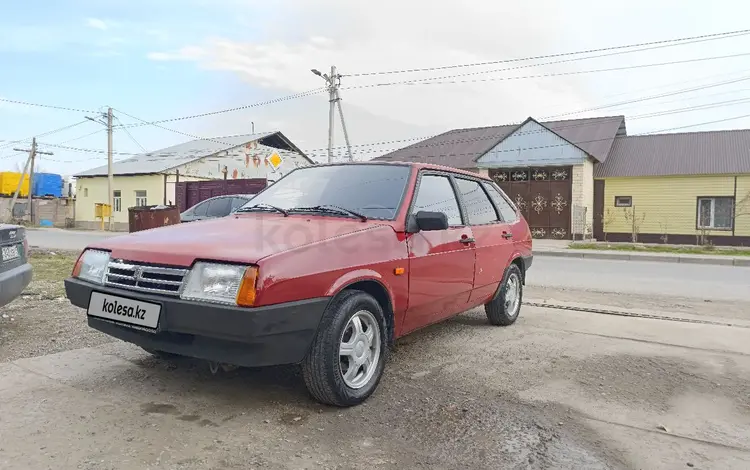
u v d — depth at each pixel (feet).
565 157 71.41
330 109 81.76
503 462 8.22
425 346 14.94
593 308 21.27
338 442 8.71
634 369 13.06
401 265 11.41
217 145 110.22
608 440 9.10
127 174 97.66
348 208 12.40
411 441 8.84
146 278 9.52
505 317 17.52
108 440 8.46
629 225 73.92
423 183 13.34
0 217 115.85
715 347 15.28
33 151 116.57
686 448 8.88
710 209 69.77
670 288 28.89
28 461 7.74
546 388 11.58
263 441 8.63
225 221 11.92
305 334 9.30
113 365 12.16
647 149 79.41
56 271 27.45
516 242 17.75
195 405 10.03
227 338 8.67
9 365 11.99
